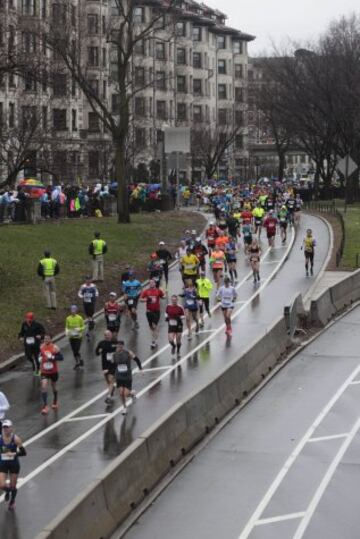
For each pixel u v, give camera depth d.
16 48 75.25
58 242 72.25
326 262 72.62
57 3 108.62
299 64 139.25
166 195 111.94
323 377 41.97
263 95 154.75
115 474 25.73
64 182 127.00
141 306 58.91
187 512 26.23
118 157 89.81
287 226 94.25
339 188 155.88
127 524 25.22
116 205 102.06
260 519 25.64
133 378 41.62
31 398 39.31
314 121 134.50
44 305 55.34
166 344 48.38
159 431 29.62
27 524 25.45
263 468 29.95
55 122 116.56
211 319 54.06
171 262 74.62
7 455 26.27
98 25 148.12
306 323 52.09
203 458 31.05
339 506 26.53
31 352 43.38
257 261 64.62
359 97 123.75
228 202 104.00
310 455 31.25
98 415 36.28
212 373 42.00
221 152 177.00
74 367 44.56
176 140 109.06
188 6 196.88
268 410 36.88
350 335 50.81
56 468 30.17
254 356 41.56
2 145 86.50
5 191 79.62
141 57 172.62
